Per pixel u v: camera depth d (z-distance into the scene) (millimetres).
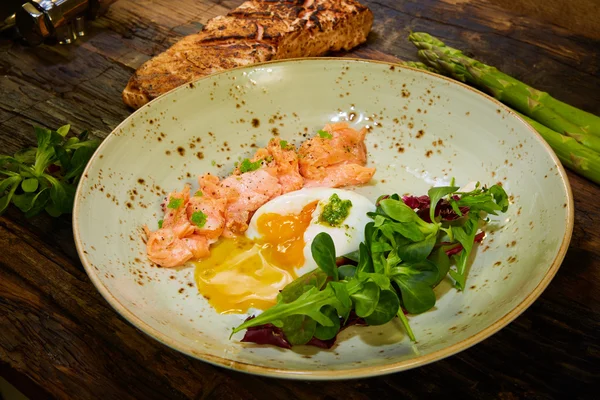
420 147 380
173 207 343
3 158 354
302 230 345
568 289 330
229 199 353
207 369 302
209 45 436
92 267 298
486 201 326
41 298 328
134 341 311
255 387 297
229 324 310
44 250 348
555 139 384
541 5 521
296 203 349
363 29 464
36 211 354
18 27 457
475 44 469
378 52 465
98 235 321
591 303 325
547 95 404
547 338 311
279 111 390
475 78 422
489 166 359
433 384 297
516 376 299
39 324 318
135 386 298
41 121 417
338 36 452
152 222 349
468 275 322
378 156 383
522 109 409
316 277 301
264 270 334
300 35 437
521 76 444
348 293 284
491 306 294
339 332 300
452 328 292
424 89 378
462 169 368
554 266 288
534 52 463
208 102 378
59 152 358
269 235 344
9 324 319
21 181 360
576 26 514
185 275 331
